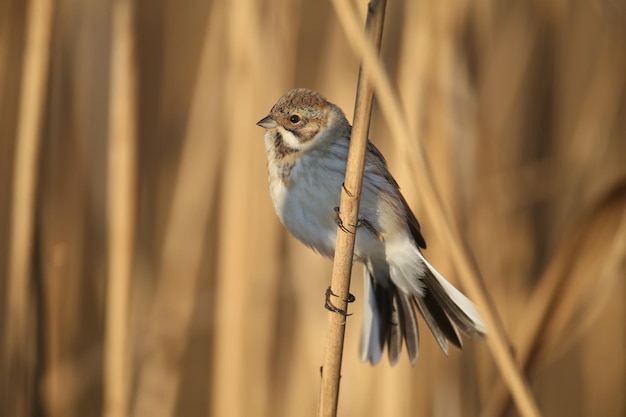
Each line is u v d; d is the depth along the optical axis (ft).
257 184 28.17
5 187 31.32
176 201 30.68
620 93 32.45
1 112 30.60
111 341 25.82
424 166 16.56
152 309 32.19
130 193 25.71
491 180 30.25
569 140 34.09
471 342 29.81
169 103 34.81
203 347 36.11
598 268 23.00
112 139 25.72
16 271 24.67
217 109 30.32
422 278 24.56
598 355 34.30
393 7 30.78
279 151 25.03
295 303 29.04
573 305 23.16
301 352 28.30
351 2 16.10
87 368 30.89
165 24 34.94
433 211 16.66
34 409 25.08
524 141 33.65
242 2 27.73
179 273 30.27
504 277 31.22
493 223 30.60
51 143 29.81
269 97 27.91
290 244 29.58
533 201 32.83
